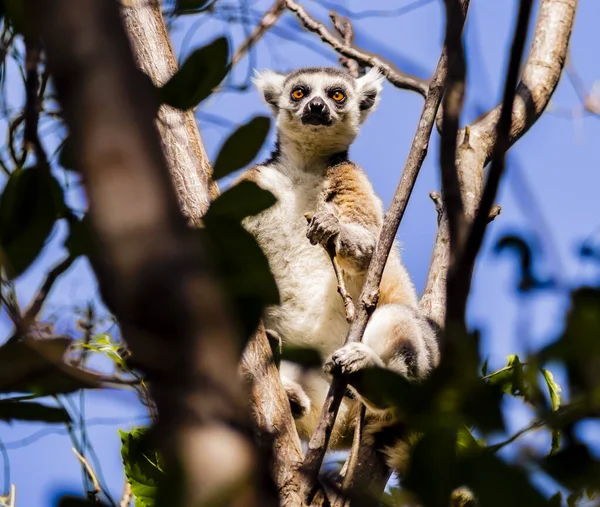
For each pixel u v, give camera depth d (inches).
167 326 113.3
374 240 515.2
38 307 162.7
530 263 155.0
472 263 154.9
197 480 112.0
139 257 112.9
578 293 144.1
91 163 113.8
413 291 545.3
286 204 559.5
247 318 161.3
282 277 534.3
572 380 141.3
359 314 340.5
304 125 597.9
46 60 119.0
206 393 113.6
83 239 160.9
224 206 167.8
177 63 393.4
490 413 148.6
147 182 114.7
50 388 157.9
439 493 141.4
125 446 323.9
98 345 312.7
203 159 367.2
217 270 159.2
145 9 398.3
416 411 150.5
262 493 115.0
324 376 440.5
